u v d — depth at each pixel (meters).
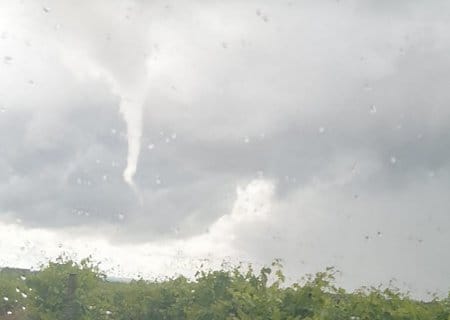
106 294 13.50
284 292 8.20
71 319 12.12
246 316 7.96
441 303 7.66
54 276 12.38
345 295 8.02
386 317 7.30
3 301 14.40
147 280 13.94
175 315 11.47
